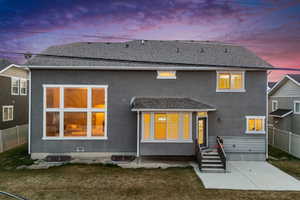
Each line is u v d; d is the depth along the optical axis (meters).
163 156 13.73
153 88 14.27
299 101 17.69
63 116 13.86
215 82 14.31
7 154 14.74
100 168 11.98
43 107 13.78
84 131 13.95
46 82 13.82
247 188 9.41
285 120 19.03
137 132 13.52
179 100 13.84
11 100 21.20
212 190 9.18
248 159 14.09
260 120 14.31
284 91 20.20
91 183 9.85
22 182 9.93
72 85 13.91
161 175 10.95
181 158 13.69
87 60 14.38
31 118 13.77
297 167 12.49
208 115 14.25
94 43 16.97
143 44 17.05
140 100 13.70
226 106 14.27
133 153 14.10
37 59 14.29
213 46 17.20
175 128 13.05
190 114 12.98
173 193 8.87
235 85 14.39
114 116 14.11
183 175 10.98
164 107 12.70
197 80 14.34
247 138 14.23
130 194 8.74
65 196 8.51
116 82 14.17
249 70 14.26
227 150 14.21
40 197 8.39
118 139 14.09
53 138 13.77
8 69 20.67
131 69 14.05
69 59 14.49
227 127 14.25
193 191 9.05
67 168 11.94
